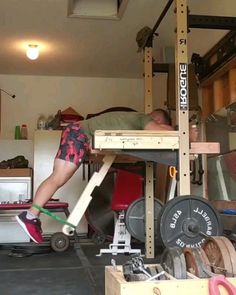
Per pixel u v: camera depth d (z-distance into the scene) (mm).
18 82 6910
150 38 4188
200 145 2994
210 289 1699
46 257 4211
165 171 5184
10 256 4309
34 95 6922
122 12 4582
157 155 2910
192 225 2736
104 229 5324
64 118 6238
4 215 5168
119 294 1710
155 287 1702
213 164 4840
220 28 3248
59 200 5770
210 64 4855
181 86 2947
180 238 2729
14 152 6387
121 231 4398
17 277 3195
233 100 4348
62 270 3475
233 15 4004
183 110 2920
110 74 6953
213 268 1967
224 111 4547
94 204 5371
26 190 5949
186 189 2859
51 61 6262
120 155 3172
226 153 4488
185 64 2975
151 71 4234
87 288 2789
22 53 5910
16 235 5445
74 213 3064
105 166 3195
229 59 4230
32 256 4289
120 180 4523
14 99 6863
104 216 5344
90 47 5676
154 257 3906
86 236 5961
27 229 2893
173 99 4465
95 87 7062
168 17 4652
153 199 3977
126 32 5156
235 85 4367
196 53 5109
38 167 6012
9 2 4352
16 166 6043
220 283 1726
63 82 7016
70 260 4004
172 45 5418
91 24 4918
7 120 6805
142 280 1782
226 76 4668
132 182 4504
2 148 6359
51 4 4398
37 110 6898
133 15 4668
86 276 3201
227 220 3715
